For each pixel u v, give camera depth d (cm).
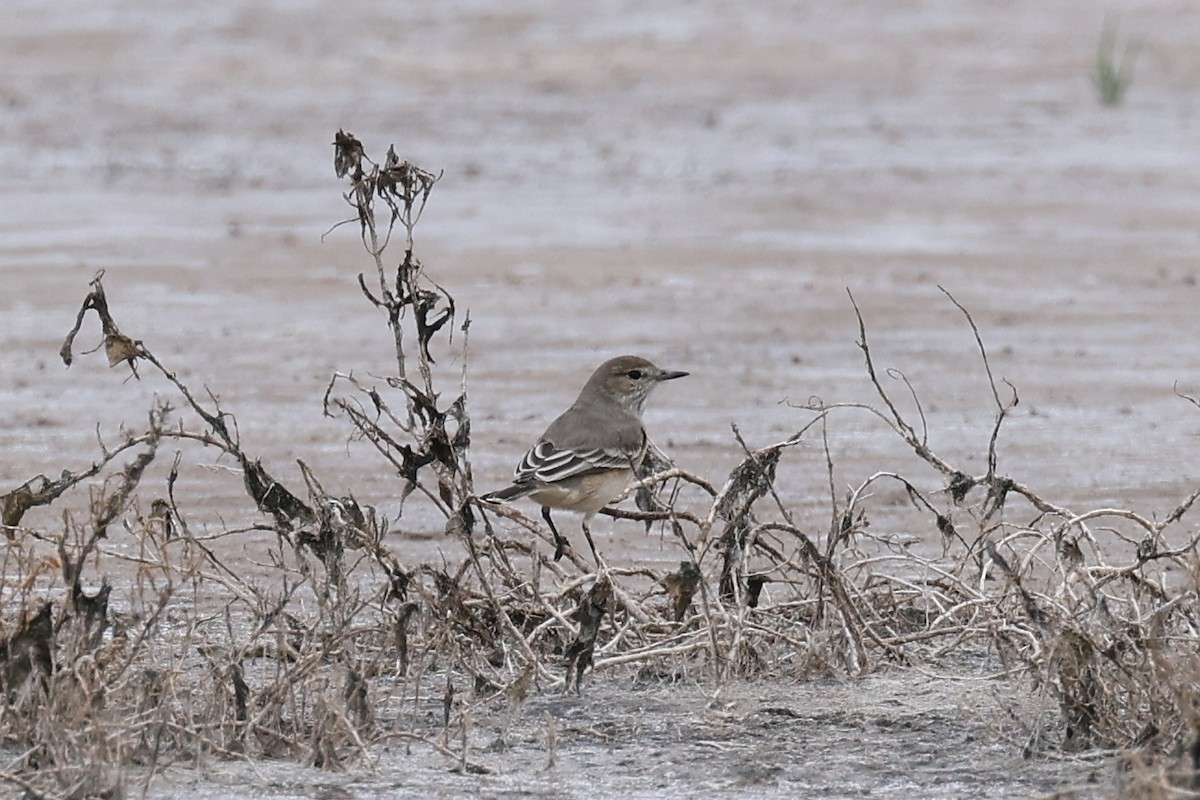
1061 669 902
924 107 3688
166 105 3612
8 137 3281
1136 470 1493
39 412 1658
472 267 2361
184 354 1891
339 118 3516
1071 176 3042
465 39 4381
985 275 2330
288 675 915
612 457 1170
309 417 1645
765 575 1140
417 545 1283
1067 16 4734
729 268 2370
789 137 3391
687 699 989
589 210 2769
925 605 1106
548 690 1001
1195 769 797
